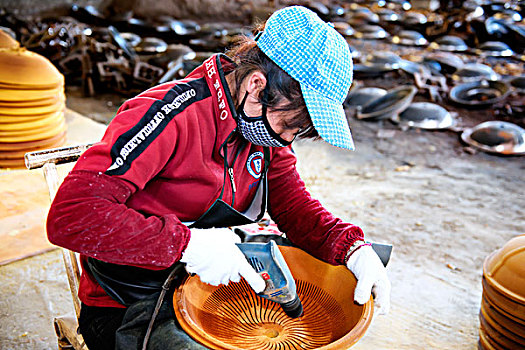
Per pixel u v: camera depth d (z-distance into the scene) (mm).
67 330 1590
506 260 1682
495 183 3730
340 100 1153
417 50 7293
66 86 5457
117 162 1104
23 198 2691
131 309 1220
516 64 6680
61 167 2754
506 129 4375
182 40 6910
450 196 3479
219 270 1150
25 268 2316
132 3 7852
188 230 1163
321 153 4129
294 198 1498
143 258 1118
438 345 2025
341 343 1083
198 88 1213
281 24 1137
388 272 2531
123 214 1112
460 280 2506
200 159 1217
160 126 1147
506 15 7762
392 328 2102
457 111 5211
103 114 4762
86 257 1364
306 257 1443
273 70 1119
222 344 1054
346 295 1340
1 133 2730
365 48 7250
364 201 3324
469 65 6020
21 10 7629
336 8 8719
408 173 3838
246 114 1195
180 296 1186
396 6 9352
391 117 4895
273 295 1196
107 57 5152
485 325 1771
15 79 2613
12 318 2037
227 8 8531
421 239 2889
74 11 7727
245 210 1424
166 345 1102
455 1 8531
